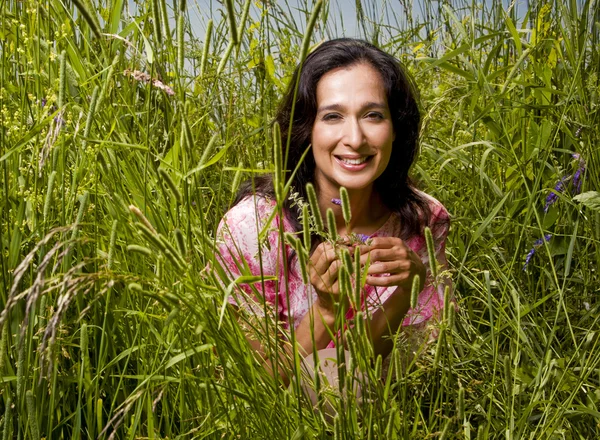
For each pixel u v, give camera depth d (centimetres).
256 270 204
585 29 266
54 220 168
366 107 191
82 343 149
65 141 175
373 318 201
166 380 150
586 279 232
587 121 254
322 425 149
